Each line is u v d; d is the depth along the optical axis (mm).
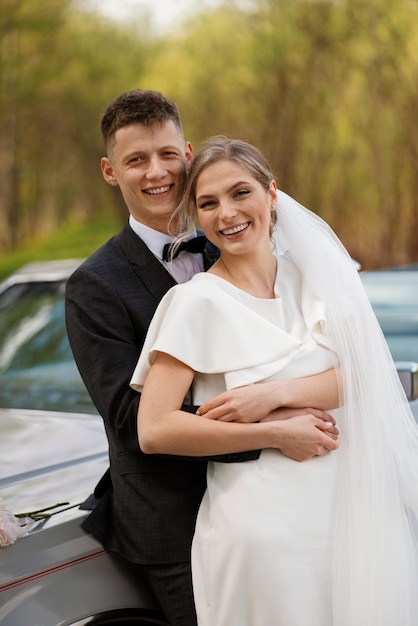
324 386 2080
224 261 2211
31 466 2432
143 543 2078
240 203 2117
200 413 2025
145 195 2344
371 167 11391
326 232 2301
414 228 11336
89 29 12664
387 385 2152
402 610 1979
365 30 11422
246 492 1983
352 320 2145
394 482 2088
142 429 2016
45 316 3684
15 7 12539
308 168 11555
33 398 3127
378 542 2004
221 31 12141
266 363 2061
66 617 1968
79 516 2131
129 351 2184
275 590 1927
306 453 2021
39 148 12812
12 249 12719
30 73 12656
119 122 2338
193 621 2029
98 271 2256
